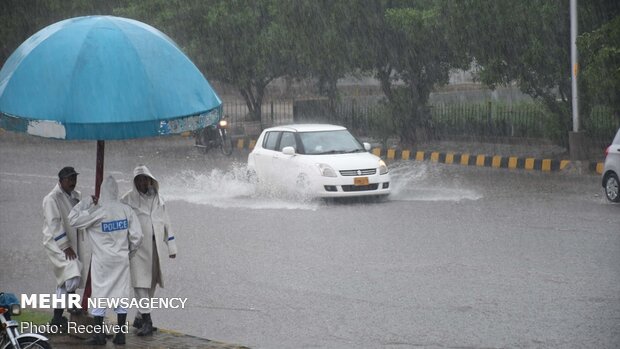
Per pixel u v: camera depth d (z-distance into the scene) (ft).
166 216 40.88
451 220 73.87
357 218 76.38
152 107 36.35
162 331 41.78
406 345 39.70
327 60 137.90
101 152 39.70
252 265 57.93
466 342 39.78
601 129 119.44
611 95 107.04
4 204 89.71
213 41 154.20
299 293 50.14
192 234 70.18
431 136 141.38
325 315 45.32
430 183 101.55
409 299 47.91
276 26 144.97
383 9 129.80
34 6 187.62
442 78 136.46
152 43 37.55
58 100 36.06
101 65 36.29
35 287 53.88
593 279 51.26
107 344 39.34
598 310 44.47
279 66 154.71
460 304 46.52
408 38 127.13
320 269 56.08
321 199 87.51
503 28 110.93
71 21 38.14
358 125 152.87
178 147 156.76
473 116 139.13
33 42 38.01
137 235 39.04
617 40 97.50
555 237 64.90
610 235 65.26
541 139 128.67
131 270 40.22
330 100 155.74
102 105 35.86
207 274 55.83
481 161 117.91
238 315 46.06
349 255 60.23
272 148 92.84
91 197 38.75
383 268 55.83
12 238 70.85
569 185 95.71
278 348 39.96
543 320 42.93
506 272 53.72
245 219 77.15
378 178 86.28
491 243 63.21
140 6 162.71
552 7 107.45
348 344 40.16
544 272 53.42
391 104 137.80
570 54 110.73
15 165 127.13
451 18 113.29
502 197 87.66
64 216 40.70
